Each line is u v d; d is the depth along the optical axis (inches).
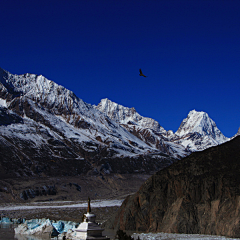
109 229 5590.6
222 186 4813.0
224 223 4345.5
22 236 4877.0
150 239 4109.3
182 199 5009.8
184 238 4055.1
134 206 5487.2
